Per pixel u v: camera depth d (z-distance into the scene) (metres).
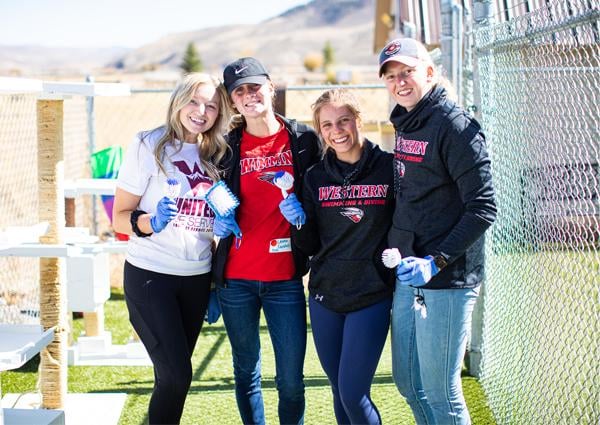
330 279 3.01
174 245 3.06
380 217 2.91
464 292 2.74
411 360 2.95
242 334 3.22
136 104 17.44
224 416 3.93
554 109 3.17
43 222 3.36
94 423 3.79
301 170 3.16
